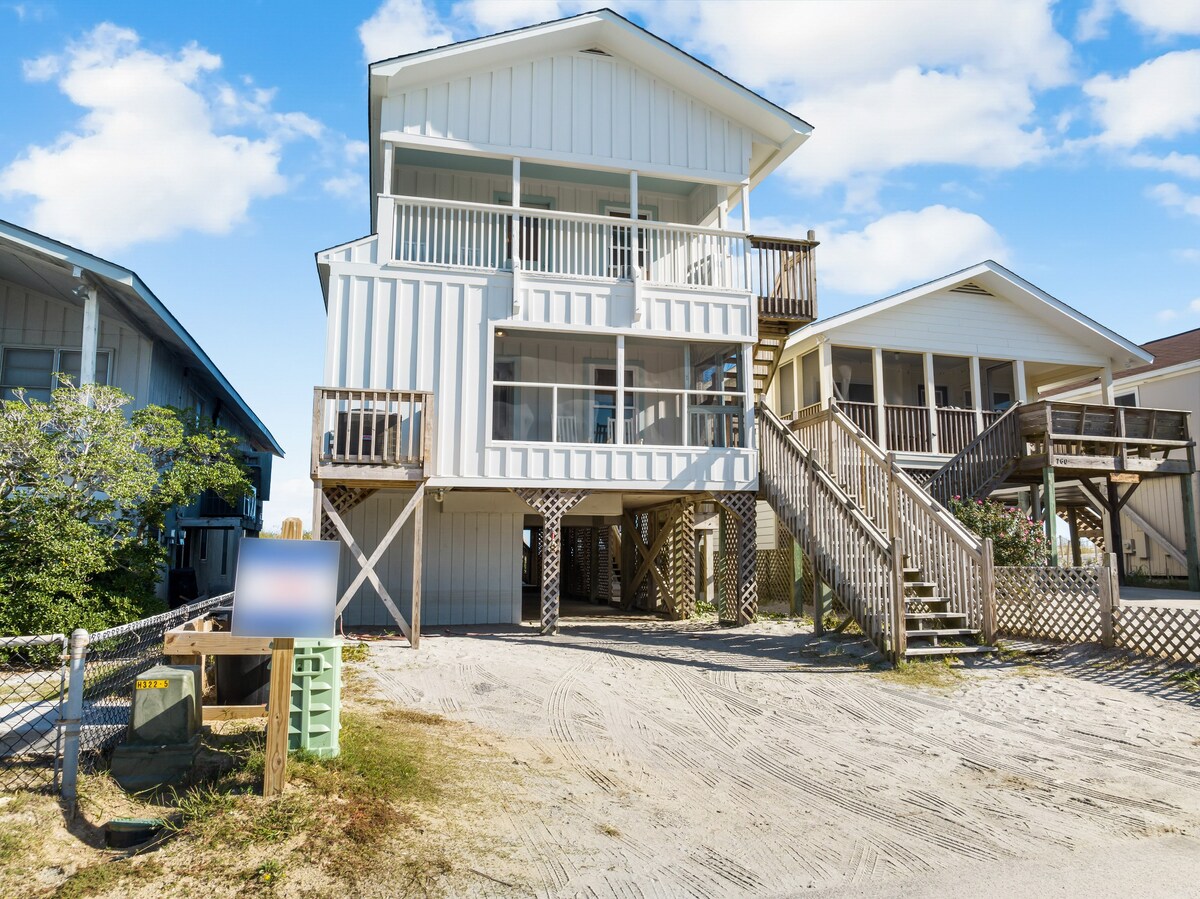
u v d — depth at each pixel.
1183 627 8.98
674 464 13.94
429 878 4.23
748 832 5.07
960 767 6.38
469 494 14.57
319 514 11.45
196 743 5.66
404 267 13.20
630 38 14.16
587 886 4.27
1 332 14.24
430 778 5.56
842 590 11.28
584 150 14.28
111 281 12.47
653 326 14.01
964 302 18.81
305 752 5.51
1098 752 6.73
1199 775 6.19
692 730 7.34
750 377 14.45
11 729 6.37
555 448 13.45
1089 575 10.05
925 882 4.39
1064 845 4.91
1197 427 20.02
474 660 10.17
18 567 9.63
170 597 16.02
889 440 17.72
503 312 13.51
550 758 6.36
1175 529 20.27
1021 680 9.05
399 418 11.68
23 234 11.99
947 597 10.96
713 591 20.03
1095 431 16.56
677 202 16.53
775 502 13.65
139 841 4.73
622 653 10.98
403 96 13.59
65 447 10.30
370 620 14.32
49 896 4.07
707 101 14.92
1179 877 4.46
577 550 24.77
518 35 13.61
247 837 4.48
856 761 6.52
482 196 15.37
